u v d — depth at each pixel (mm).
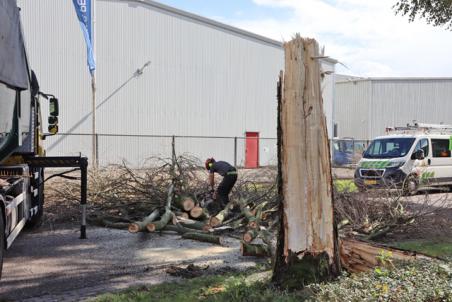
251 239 7664
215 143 28828
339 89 40750
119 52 26875
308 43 5430
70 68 25625
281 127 5453
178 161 11961
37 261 7281
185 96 29016
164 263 7207
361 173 17438
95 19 24969
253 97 31625
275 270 5473
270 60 32281
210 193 10500
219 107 30266
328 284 4945
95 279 6371
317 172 5355
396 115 39250
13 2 6617
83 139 25375
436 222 9898
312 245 5301
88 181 10961
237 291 5285
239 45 30984
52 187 11836
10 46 6473
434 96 39844
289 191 5375
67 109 25531
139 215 10234
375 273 5223
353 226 9047
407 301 4395
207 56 29766
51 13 25172
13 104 6906
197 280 6082
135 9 27281
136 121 27406
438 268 5238
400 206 9477
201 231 9078
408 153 16953
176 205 9914
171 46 28469
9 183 7234
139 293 5559
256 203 9977
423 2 13859
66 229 9766
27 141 8383
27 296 5656
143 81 27625
